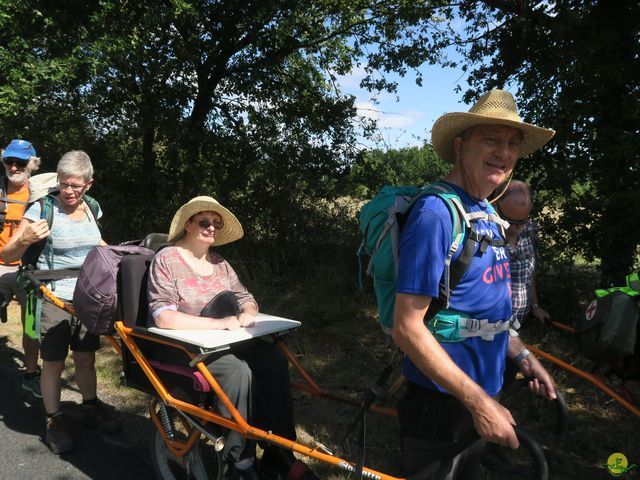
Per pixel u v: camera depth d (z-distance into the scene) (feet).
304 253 27.32
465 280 6.44
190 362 8.84
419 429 6.86
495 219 6.64
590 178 19.13
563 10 18.45
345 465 7.44
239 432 8.48
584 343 9.39
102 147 30.99
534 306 11.44
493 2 21.76
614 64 17.48
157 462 10.35
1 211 14.62
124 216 28.60
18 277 12.07
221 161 29.71
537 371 8.80
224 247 27.58
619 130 17.70
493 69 23.13
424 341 5.96
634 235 17.98
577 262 22.00
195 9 26.45
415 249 6.09
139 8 25.80
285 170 28.86
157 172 29.17
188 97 29.58
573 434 12.66
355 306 22.22
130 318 9.85
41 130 29.73
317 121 30.91
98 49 24.17
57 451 11.66
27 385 14.25
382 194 7.92
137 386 10.22
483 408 5.74
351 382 15.53
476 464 7.27
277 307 22.13
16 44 23.56
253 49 30.45
